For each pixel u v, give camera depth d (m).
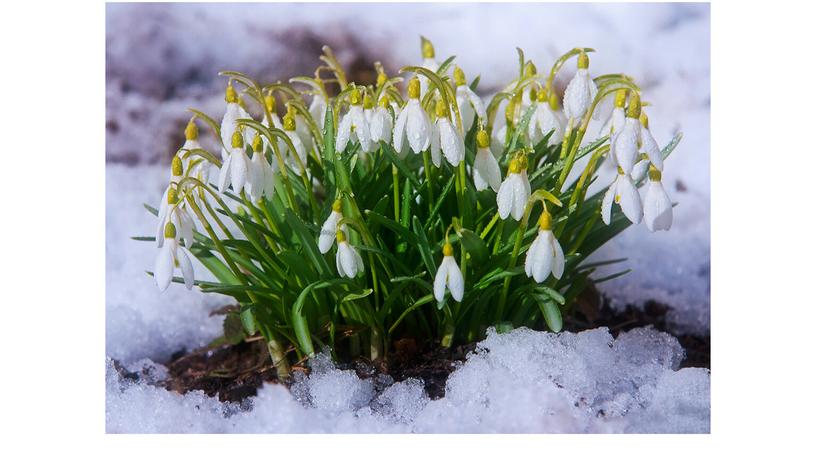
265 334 0.61
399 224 0.56
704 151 0.88
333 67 0.64
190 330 0.72
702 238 0.81
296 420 0.58
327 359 0.60
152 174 0.91
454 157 0.53
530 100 0.61
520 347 0.58
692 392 0.59
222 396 0.62
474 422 0.57
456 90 0.59
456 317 0.59
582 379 0.58
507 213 0.53
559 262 0.53
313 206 0.59
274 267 0.59
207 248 0.61
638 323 0.71
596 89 0.56
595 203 0.61
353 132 0.58
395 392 0.58
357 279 0.58
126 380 0.65
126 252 0.81
